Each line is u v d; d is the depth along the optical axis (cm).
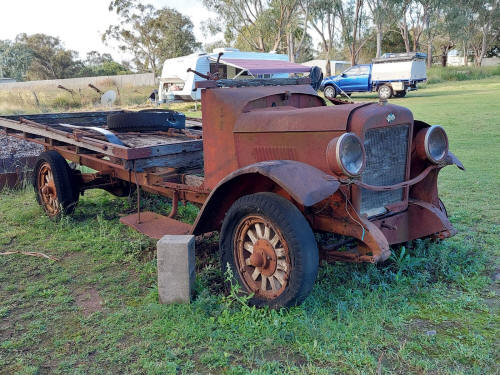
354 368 270
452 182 722
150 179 495
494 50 7619
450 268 402
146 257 463
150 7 5675
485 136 1155
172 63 2455
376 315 325
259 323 320
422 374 265
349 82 2820
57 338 317
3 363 290
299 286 317
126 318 341
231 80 424
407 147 382
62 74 7619
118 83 4338
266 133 370
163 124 587
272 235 342
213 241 497
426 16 5509
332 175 327
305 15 4503
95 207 651
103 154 510
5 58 7125
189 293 353
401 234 405
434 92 2875
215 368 278
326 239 414
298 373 266
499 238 478
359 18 4756
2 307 363
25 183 756
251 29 4609
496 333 306
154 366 279
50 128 561
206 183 431
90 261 459
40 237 530
